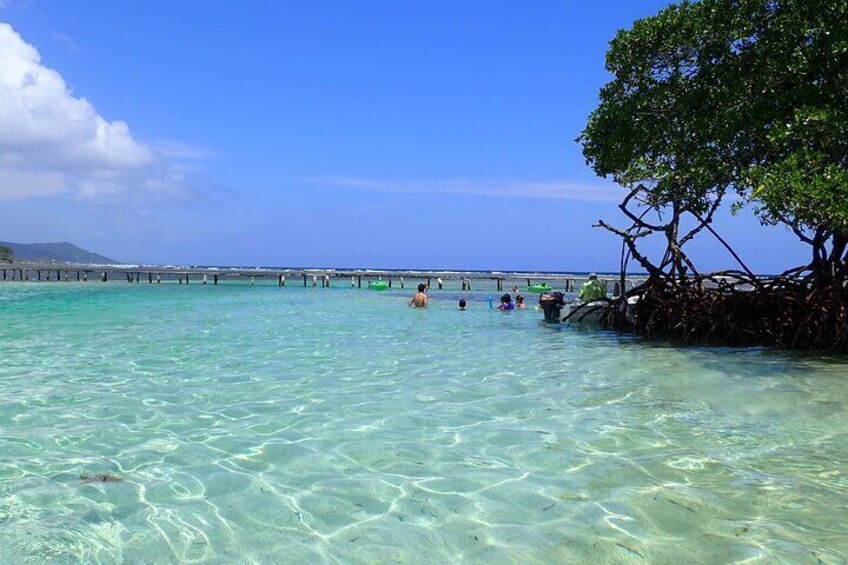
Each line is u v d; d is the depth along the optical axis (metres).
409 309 23.73
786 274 13.02
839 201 8.95
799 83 11.29
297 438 6.15
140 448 5.82
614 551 3.74
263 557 3.72
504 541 3.90
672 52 13.08
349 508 4.45
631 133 13.93
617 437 6.10
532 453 5.62
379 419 6.86
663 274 14.52
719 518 4.18
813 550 3.70
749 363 10.55
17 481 4.92
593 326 17.00
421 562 3.66
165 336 14.49
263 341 13.64
